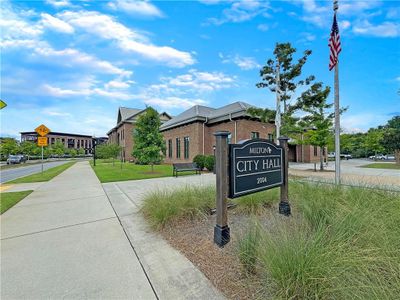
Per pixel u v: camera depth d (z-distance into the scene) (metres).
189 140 24.08
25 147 53.09
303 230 3.06
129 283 2.43
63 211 5.58
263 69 12.98
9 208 5.90
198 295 2.17
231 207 4.68
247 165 3.79
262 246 2.44
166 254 3.11
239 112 19.56
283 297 1.84
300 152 30.67
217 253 3.01
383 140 23.64
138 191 8.39
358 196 4.25
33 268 2.78
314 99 12.22
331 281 1.81
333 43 8.53
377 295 1.64
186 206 4.48
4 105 8.29
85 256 3.10
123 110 44.44
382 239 2.40
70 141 90.94
